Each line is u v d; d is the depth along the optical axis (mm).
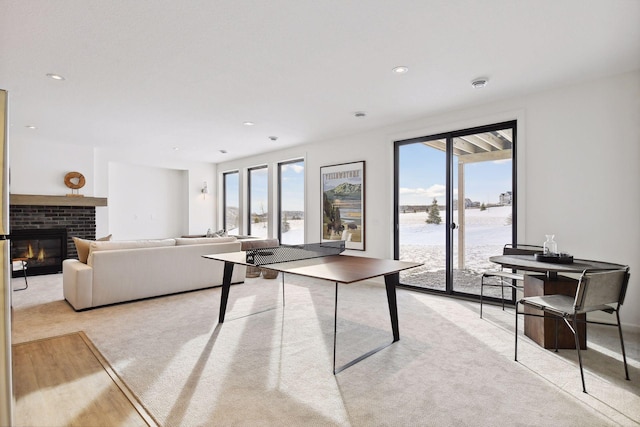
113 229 7098
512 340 2828
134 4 2084
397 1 2061
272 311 3643
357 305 3877
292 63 2908
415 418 1771
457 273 4289
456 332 3008
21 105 3947
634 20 2260
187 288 4422
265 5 2100
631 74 3061
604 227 3186
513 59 2830
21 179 5633
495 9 2143
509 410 1839
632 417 1774
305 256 3102
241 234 7629
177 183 8086
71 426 1673
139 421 1724
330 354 2553
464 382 2137
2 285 1280
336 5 2100
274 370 2299
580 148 3309
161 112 4246
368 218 5117
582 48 2645
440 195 4438
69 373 2227
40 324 3213
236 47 2631
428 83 3342
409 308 3748
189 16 2215
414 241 4699
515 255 3270
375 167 5039
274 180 6824
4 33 2400
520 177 3650
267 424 1720
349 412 1823
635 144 3043
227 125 4859
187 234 7891
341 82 3314
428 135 4480
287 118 4523
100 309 3693
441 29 2379
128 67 2971
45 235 5820
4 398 1255
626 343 2742
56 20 2248
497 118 3824
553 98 3465
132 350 2617
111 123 4742
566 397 1965
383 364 2387
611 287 2186
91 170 6309
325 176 5727
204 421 1737
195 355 2529
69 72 3062
